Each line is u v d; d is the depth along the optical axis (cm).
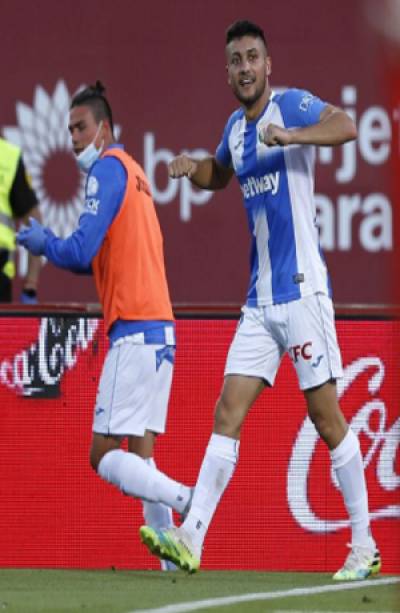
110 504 2262
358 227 3538
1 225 2711
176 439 2264
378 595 1914
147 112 3544
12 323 2275
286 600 1861
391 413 2261
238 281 3541
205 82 3550
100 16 3544
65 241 2014
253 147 2059
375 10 3541
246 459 2258
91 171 2042
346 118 1997
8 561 2258
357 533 2103
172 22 3553
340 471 2086
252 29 2066
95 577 2131
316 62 3547
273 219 2052
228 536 2253
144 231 2056
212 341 2272
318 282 2050
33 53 3531
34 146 3519
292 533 2255
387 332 2264
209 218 3538
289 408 2261
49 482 2264
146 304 2045
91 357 2275
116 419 2041
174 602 1838
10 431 2266
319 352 2048
